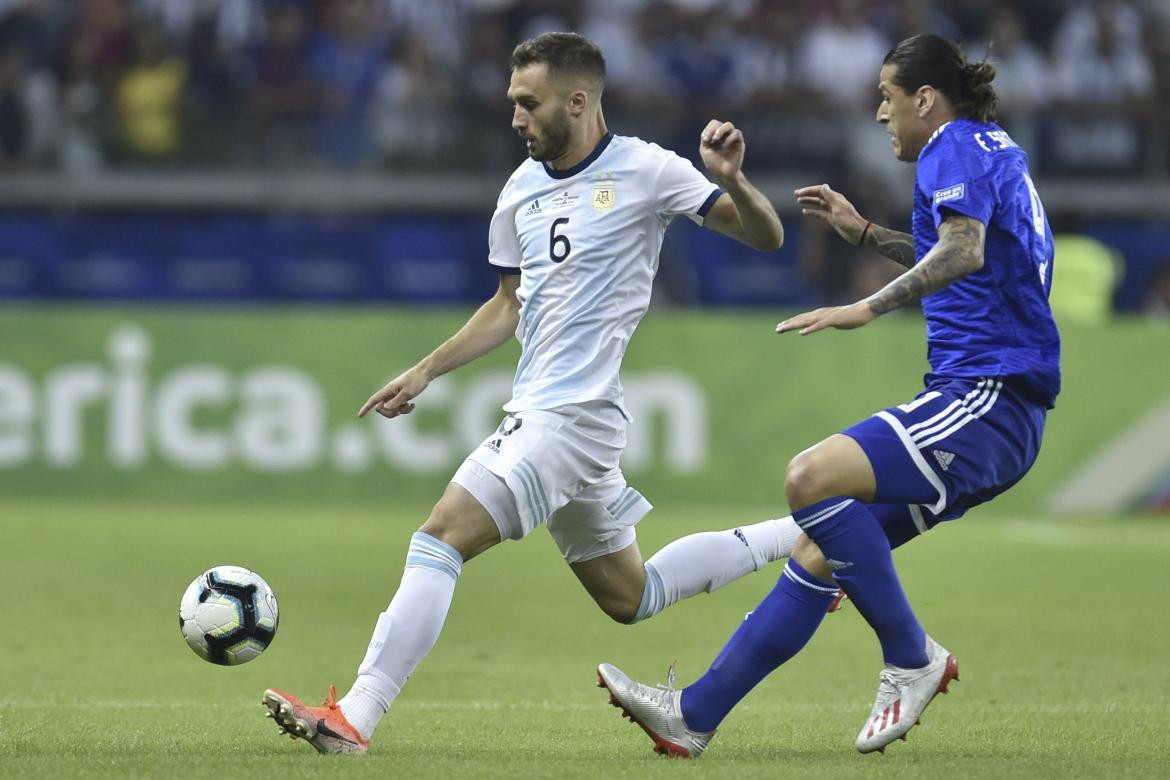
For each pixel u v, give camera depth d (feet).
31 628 102.94
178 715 70.33
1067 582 132.87
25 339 192.03
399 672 59.47
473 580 133.28
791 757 60.13
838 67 255.09
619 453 63.16
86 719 68.85
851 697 78.43
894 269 236.63
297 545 153.07
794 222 251.39
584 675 85.97
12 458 191.62
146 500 192.44
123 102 249.96
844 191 252.01
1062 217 257.75
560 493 61.26
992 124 61.11
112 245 246.27
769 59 254.88
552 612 113.70
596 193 62.03
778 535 67.97
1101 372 196.13
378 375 194.59
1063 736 65.82
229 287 247.50
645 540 154.71
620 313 62.28
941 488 58.49
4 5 247.70
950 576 136.87
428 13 254.88
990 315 59.21
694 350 194.90
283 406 193.77
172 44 251.80
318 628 104.06
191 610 64.18
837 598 60.85
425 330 195.42
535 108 61.26
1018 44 257.14
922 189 59.62
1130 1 264.52
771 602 60.59
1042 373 59.16
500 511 60.44
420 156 254.27
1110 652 95.35
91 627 103.81
